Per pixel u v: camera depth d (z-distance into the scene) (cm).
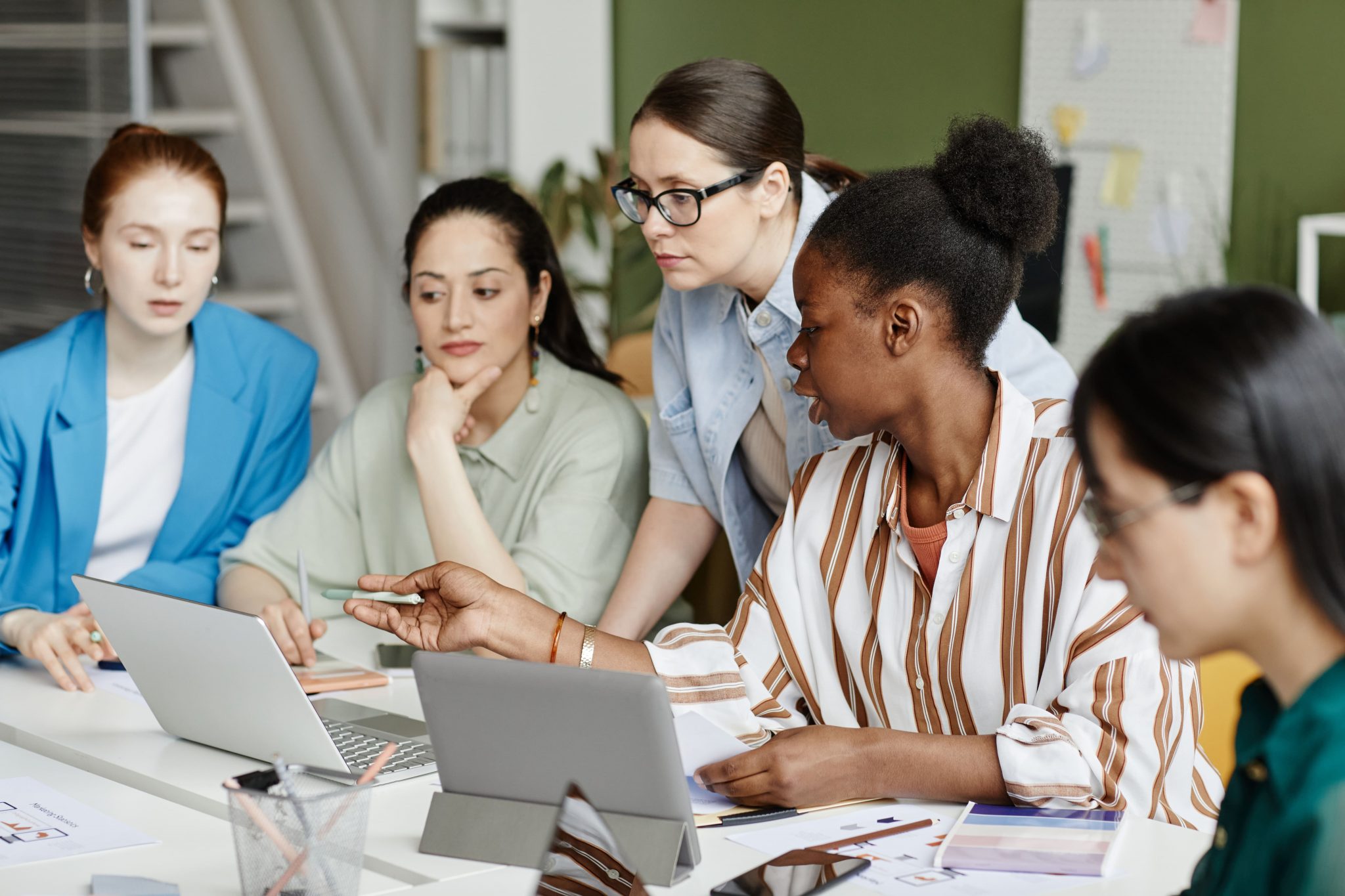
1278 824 81
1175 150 401
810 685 163
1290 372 84
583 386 227
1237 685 209
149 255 215
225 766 152
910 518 155
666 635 161
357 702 179
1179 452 85
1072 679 141
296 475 245
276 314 444
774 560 164
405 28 445
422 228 218
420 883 124
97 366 225
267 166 438
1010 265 147
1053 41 419
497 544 209
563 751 124
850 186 151
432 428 212
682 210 178
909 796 138
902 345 145
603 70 515
